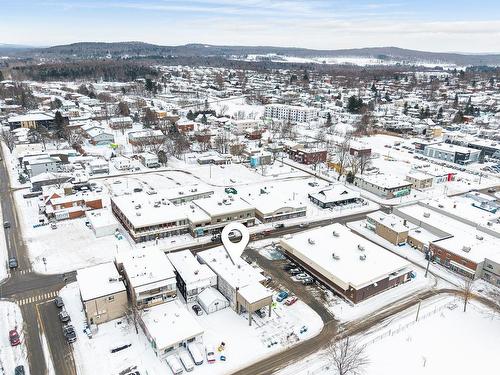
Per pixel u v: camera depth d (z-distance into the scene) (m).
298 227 121.75
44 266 96.38
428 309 85.56
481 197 142.62
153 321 74.31
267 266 99.75
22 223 119.19
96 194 136.25
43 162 158.62
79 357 68.69
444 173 171.50
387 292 91.12
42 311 80.62
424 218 121.88
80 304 82.81
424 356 71.31
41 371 65.81
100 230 111.25
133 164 178.12
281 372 67.00
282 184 159.50
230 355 70.19
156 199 126.19
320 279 93.50
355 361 66.62
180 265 90.12
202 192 136.38
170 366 66.06
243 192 145.38
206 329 76.56
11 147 193.88
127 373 65.38
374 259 95.25
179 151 192.62
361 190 157.12
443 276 98.94
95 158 177.75
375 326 79.56
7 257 100.38
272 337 75.25
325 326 79.00
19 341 71.56
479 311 85.38
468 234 111.12
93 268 84.81
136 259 87.25
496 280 95.62
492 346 74.56
